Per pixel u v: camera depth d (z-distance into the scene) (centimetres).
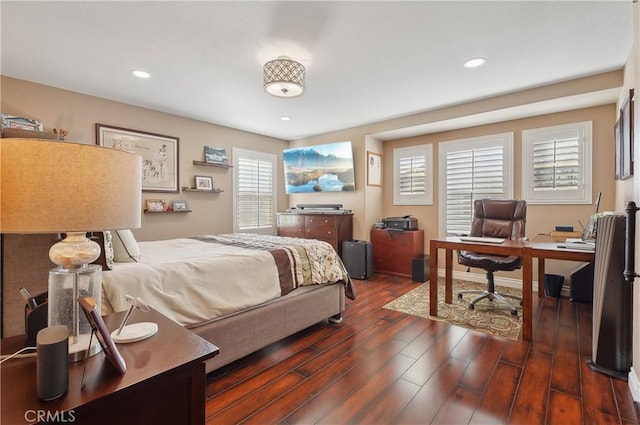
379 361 211
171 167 413
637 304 168
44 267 150
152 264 181
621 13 200
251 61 264
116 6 190
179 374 91
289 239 321
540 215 379
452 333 256
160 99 356
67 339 77
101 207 87
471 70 284
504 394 173
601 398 168
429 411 159
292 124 470
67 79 299
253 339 211
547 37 229
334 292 280
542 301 339
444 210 457
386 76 296
